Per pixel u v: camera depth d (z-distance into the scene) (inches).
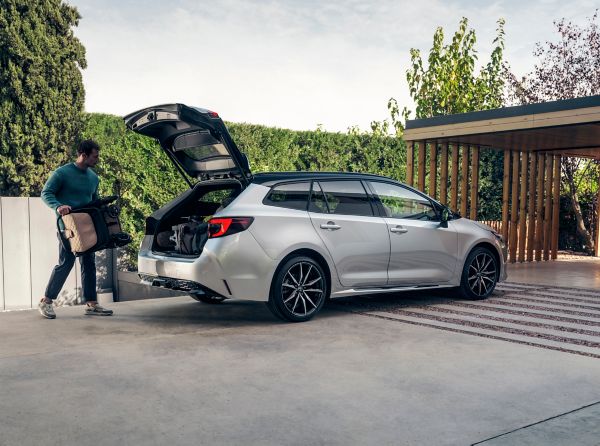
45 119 382.6
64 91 388.8
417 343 200.8
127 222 390.6
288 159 456.8
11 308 346.3
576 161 598.2
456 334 215.2
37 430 123.3
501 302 288.8
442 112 621.3
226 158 236.8
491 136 422.0
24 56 369.7
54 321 238.4
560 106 360.5
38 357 180.5
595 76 618.8
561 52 641.0
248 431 123.3
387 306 275.3
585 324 236.2
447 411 135.3
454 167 467.2
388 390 150.2
